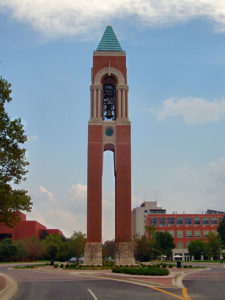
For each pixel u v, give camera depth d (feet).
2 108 93.71
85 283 108.68
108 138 245.65
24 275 151.64
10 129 93.71
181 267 220.64
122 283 108.78
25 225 431.02
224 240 370.12
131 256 222.89
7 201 91.66
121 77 255.70
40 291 86.58
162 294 79.10
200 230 467.11
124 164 239.71
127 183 236.22
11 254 361.51
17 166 96.02
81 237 417.49
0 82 93.30
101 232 227.81
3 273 169.89
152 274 136.26
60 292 83.46
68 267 209.36
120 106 251.19
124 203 232.73
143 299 70.28
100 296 75.00
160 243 399.24
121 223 229.25
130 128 246.27
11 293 83.87
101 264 221.66
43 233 452.35
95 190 234.79
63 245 398.42
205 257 442.09
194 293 81.25
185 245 463.01
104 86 269.44
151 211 581.53
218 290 88.17
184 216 470.80
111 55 260.01
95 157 240.32
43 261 391.65
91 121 246.27
